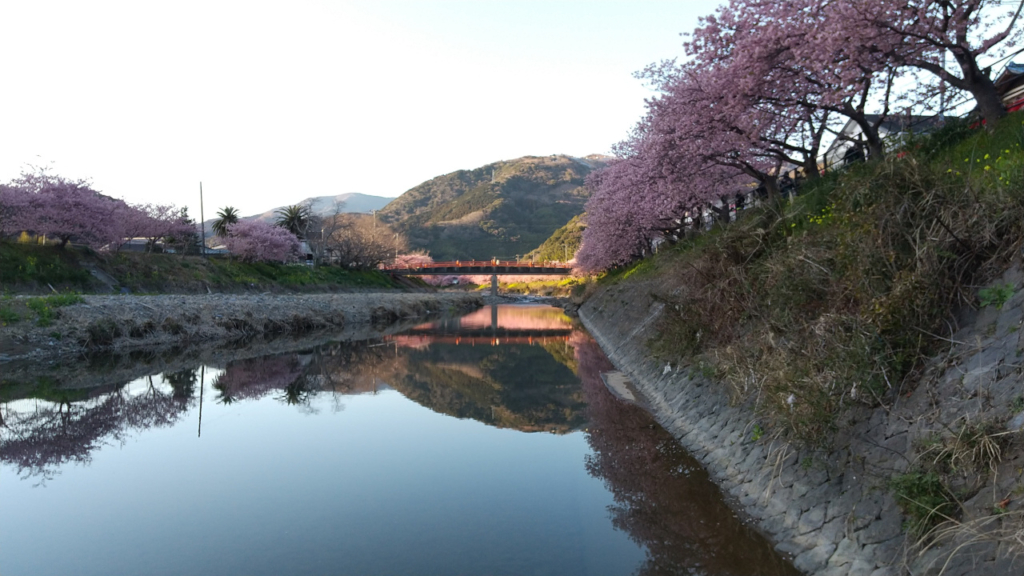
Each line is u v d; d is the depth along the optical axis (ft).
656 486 23.03
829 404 17.78
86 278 96.37
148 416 38.55
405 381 52.29
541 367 59.98
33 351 58.65
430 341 88.17
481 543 19.27
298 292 155.33
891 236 19.99
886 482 14.35
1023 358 13.76
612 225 95.30
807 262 23.71
